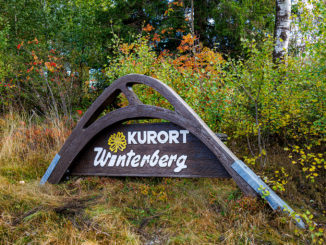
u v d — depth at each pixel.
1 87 7.11
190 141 3.11
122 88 3.37
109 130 3.53
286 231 2.40
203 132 2.92
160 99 4.72
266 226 2.44
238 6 9.95
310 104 3.62
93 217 2.71
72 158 3.58
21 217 2.77
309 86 3.64
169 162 3.21
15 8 10.19
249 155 4.15
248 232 2.39
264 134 4.50
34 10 10.56
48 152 4.67
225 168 2.85
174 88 4.70
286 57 4.08
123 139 3.45
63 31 9.30
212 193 3.19
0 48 7.89
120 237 2.43
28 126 5.63
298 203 3.06
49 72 7.77
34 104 7.58
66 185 3.60
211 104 4.02
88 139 3.51
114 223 2.63
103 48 8.97
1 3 10.19
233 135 4.61
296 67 3.79
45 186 3.54
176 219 2.71
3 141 4.83
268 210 2.63
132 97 3.32
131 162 3.41
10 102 6.96
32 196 3.20
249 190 2.73
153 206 2.99
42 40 9.96
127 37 8.51
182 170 3.14
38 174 4.02
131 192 3.28
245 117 4.15
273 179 3.46
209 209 2.87
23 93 7.22
